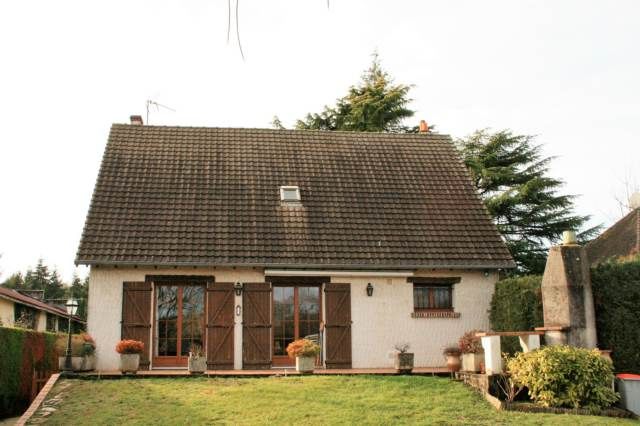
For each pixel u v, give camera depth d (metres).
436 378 16.95
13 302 32.19
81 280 73.69
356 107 39.16
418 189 23.77
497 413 13.73
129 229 20.30
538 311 17.77
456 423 12.98
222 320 19.73
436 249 21.23
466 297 21.06
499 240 21.91
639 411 13.98
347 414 13.49
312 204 22.34
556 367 14.18
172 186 22.20
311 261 20.16
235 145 24.66
